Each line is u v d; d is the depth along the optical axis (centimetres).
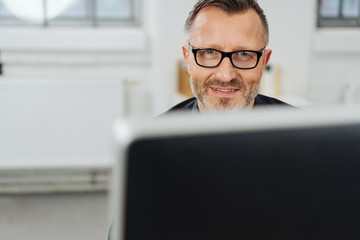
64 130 356
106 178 385
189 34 101
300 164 44
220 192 43
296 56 345
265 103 114
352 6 378
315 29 367
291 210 45
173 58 335
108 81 353
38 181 381
